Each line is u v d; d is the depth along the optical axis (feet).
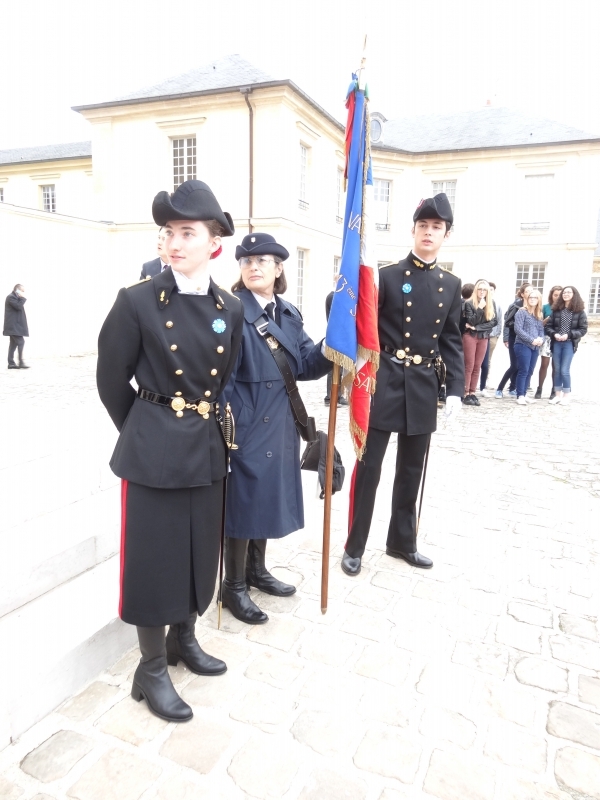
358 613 9.00
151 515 6.40
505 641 8.33
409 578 10.14
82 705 6.86
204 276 6.40
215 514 6.93
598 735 6.59
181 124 54.54
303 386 31.12
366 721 6.70
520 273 78.59
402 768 6.04
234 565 8.66
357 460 10.23
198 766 6.00
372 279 8.55
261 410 8.30
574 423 22.95
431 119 85.61
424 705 6.99
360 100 8.21
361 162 8.30
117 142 56.75
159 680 6.79
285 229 54.13
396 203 79.61
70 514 9.39
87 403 24.53
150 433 6.34
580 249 74.84
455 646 8.19
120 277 58.18
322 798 5.65
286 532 8.44
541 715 6.88
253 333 8.25
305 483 14.75
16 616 7.54
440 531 12.11
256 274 8.25
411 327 9.80
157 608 6.51
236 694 7.11
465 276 79.82
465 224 78.54
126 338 6.24
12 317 37.45
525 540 11.73
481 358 26.55
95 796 5.62
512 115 81.30
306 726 6.59
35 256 46.98
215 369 6.53
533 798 5.74
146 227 56.65
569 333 27.32
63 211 79.10
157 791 5.69
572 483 15.40
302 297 61.46
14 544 8.25
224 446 7.00
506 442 19.65
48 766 5.95
